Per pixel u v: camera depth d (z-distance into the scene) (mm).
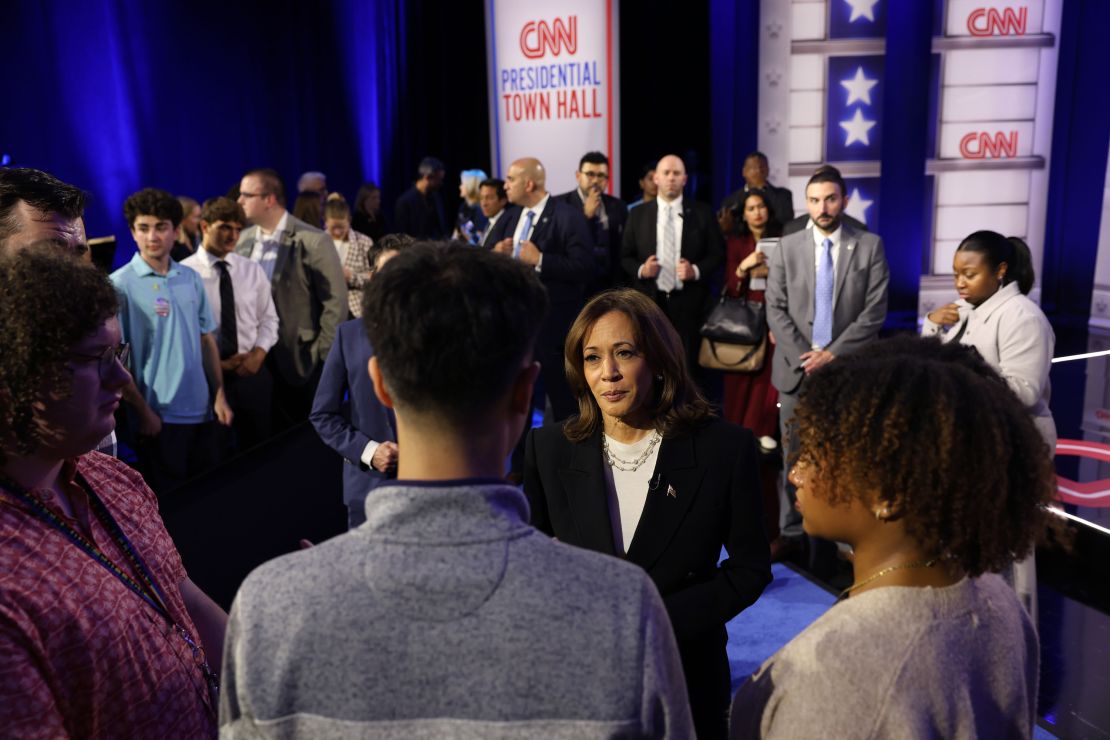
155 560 1224
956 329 2857
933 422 896
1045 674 2787
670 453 1800
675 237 5070
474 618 735
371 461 2695
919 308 7414
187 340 3652
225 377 4109
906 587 917
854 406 926
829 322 3701
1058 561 3467
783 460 4090
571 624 737
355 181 9766
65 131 7797
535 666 729
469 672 731
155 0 8219
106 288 1095
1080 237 7500
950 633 888
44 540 1044
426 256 812
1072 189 7492
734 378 4535
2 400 1011
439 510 763
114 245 3908
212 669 1334
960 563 919
